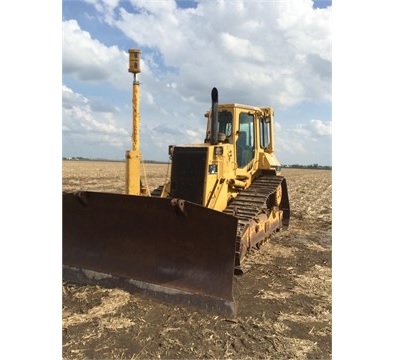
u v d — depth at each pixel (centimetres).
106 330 458
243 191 773
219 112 795
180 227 558
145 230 588
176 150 698
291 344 440
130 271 591
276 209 950
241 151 803
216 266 538
